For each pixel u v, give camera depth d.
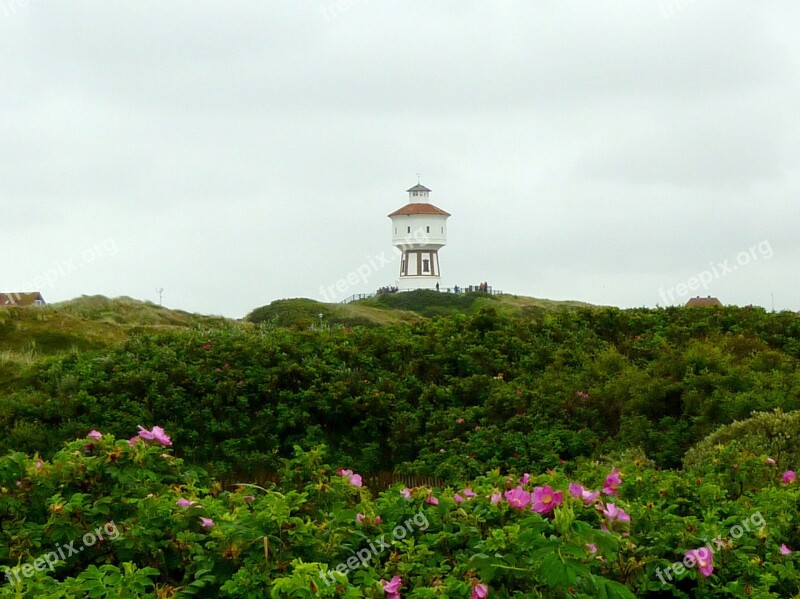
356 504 7.32
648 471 8.52
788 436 10.88
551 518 6.49
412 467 14.80
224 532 6.05
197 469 8.17
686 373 15.17
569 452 14.60
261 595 5.61
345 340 19.70
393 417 16.73
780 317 21.03
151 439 7.38
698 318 21.56
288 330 21.66
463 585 5.51
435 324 21.47
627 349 19.66
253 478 13.25
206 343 18.73
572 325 21.19
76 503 6.47
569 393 16.20
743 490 8.79
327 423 16.95
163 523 6.46
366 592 5.56
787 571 6.33
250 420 16.72
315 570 5.17
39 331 29.30
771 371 16.25
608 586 5.20
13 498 6.65
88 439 7.18
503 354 19.45
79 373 17.98
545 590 5.52
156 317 38.56
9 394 18.22
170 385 17.19
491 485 7.59
